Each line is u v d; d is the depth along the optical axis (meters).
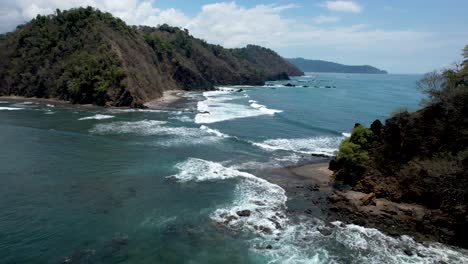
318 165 35.84
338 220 23.95
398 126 30.20
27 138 43.59
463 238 21.91
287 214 24.56
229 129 53.06
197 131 50.62
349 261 19.44
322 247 20.69
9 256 19.11
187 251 20.03
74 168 33.03
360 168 30.45
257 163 36.19
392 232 22.55
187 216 23.97
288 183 30.61
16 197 26.25
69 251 19.72
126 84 76.50
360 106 86.81
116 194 27.31
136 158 36.56
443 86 30.86
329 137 50.06
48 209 24.50
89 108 71.56
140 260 19.11
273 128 55.03
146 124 55.00
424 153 28.05
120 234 21.61
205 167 34.12
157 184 29.48
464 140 26.23
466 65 29.94
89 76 78.44
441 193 24.38
